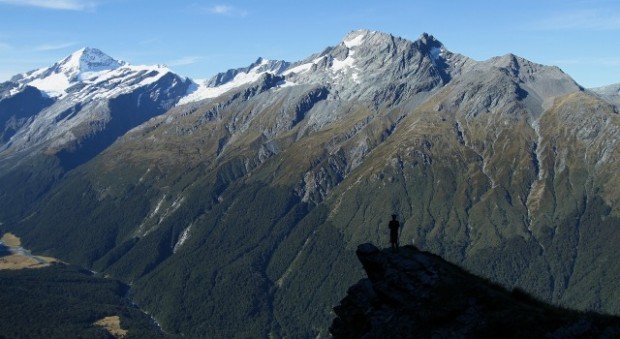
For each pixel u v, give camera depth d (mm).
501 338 49375
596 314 48750
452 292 55656
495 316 50906
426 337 52719
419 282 59344
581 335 46219
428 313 54500
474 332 50406
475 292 54750
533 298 55375
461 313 53156
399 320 56281
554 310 51375
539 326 48500
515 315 50250
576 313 49938
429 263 60969
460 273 60188
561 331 46875
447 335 51031
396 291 60469
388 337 55188
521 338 48250
